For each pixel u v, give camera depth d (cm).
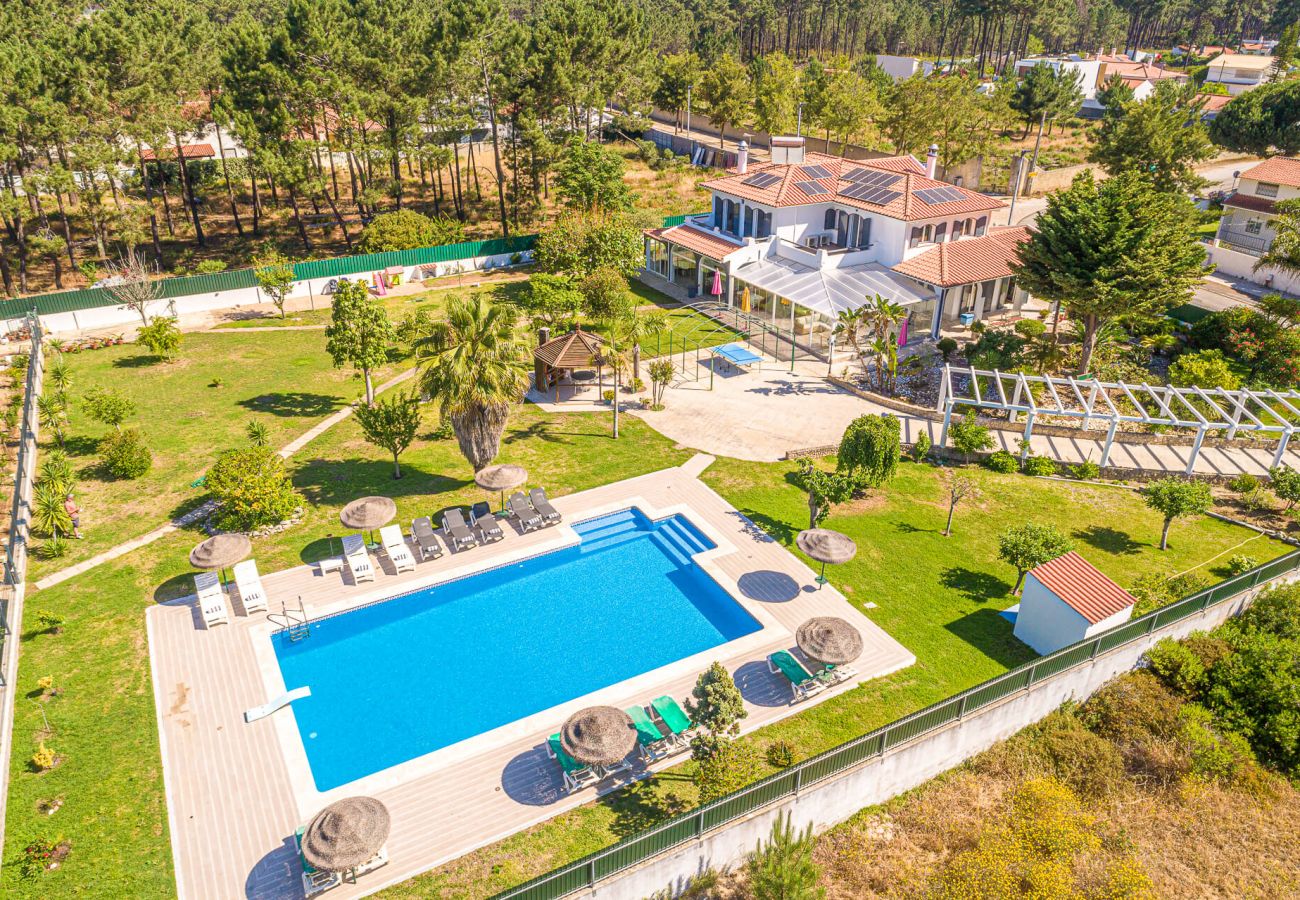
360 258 6097
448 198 8319
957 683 2506
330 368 4806
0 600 2542
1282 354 4591
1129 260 3891
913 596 2906
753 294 5531
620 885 1845
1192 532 3306
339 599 2839
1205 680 2583
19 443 3794
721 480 3644
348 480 3603
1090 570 2623
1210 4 17425
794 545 3184
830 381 4641
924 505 3475
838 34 16400
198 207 7831
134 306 5259
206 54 7244
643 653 2667
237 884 1859
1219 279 6250
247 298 5850
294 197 6975
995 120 8744
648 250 6538
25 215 6781
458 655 2642
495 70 7219
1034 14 14238
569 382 4656
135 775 2138
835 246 5744
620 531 3328
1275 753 2444
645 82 9075
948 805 2256
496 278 6444
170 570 2975
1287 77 12006
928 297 5094
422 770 2173
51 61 5712
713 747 2058
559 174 7438
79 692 2406
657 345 5012
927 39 16912
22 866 1870
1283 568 2905
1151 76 12638
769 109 9788
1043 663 2361
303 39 6425
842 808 2170
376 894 1836
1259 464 3744
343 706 2419
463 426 3272
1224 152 9669
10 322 5094
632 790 2130
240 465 3116
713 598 2948
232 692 2423
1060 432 4025
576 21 7275
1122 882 1983
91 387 4456
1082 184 4259
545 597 2944
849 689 2473
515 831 2000
